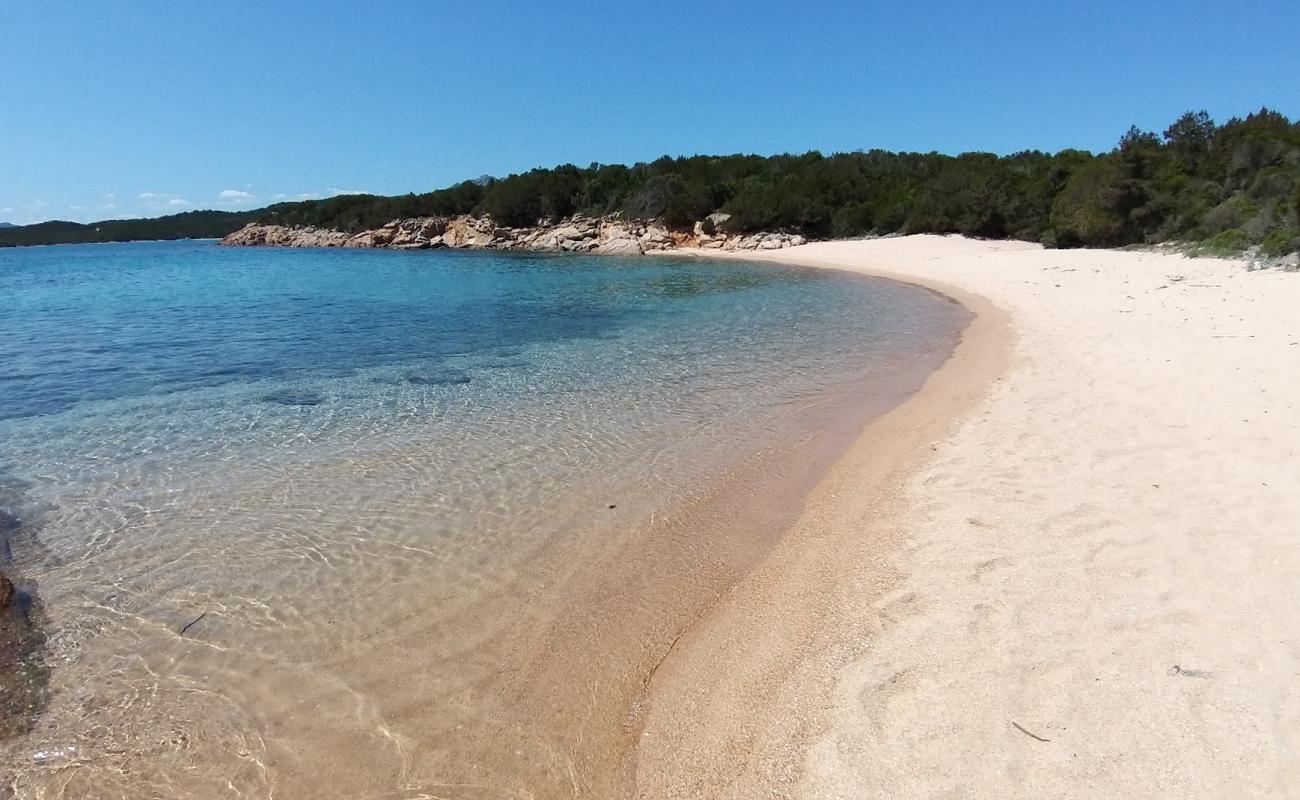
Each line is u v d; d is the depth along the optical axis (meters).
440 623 4.90
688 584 5.36
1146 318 14.23
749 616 4.83
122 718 3.99
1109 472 6.43
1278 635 3.88
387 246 71.94
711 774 3.44
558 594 5.26
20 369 13.03
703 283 29.89
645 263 44.03
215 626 4.88
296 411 10.21
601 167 76.00
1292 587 4.34
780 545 5.89
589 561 5.75
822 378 11.80
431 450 8.48
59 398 10.91
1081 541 5.16
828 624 4.54
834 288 26.61
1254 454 6.50
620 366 13.22
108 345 15.63
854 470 7.38
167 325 18.81
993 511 5.86
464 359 14.08
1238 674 3.60
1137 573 4.66
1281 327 11.62
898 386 11.00
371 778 3.55
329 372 12.86
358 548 5.99
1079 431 7.68
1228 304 14.44
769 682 4.06
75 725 3.94
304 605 5.13
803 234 54.16
